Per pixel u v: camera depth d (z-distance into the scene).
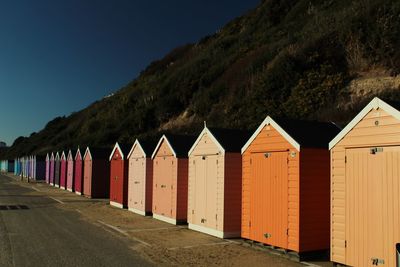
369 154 8.55
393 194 8.05
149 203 18.91
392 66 20.94
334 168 9.27
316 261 9.96
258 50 33.53
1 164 101.50
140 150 19.83
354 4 27.38
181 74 40.25
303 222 10.16
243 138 13.95
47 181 47.62
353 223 8.77
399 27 21.59
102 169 28.42
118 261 9.94
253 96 26.34
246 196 12.04
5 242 12.17
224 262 9.92
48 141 74.44
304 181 10.26
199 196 14.38
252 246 11.67
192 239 12.87
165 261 10.00
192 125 31.16
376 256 8.27
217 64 37.50
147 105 40.78
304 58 25.27
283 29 35.66
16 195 29.27
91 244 12.02
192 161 14.91
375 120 8.47
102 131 46.53
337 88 21.97
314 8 35.06
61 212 19.80
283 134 10.75
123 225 15.79
